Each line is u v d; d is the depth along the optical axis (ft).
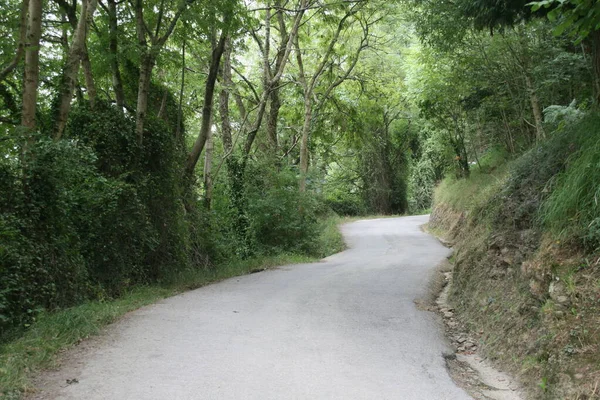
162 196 46.24
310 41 90.89
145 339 22.26
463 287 31.55
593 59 28.94
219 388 16.35
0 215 26.76
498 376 19.63
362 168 156.46
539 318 19.93
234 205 69.72
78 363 18.79
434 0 48.91
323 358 19.85
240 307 29.84
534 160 30.07
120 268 38.14
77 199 34.47
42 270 28.27
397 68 98.58
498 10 33.81
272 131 85.15
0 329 23.98
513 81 60.34
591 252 20.04
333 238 83.41
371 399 15.85
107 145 41.04
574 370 15.88
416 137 152.87
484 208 35.96
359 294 34.65
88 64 42.52
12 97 41.42
